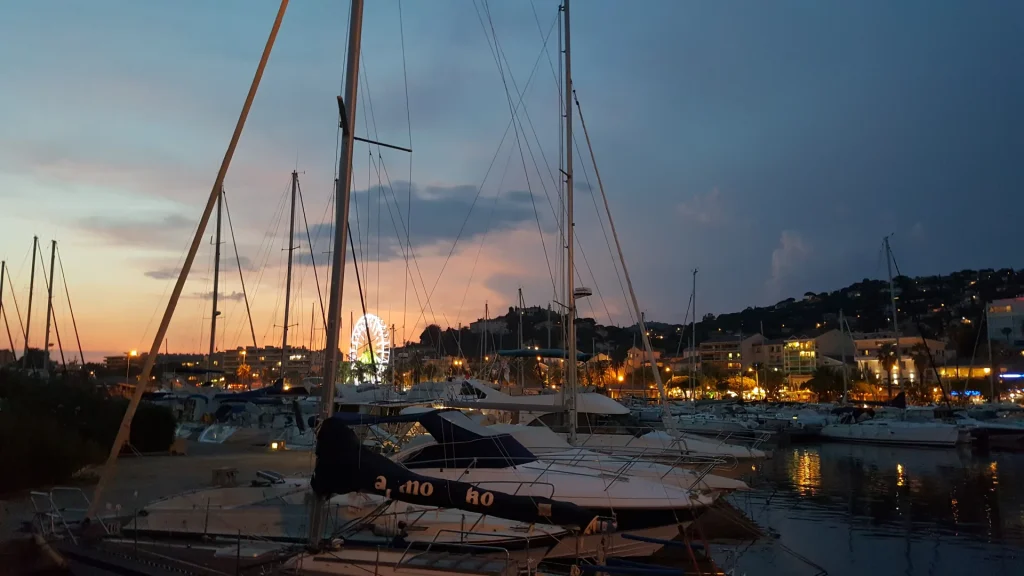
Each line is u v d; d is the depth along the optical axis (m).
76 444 18.12
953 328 121.25
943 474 32.16
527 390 30.45
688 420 49.97
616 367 89.31
